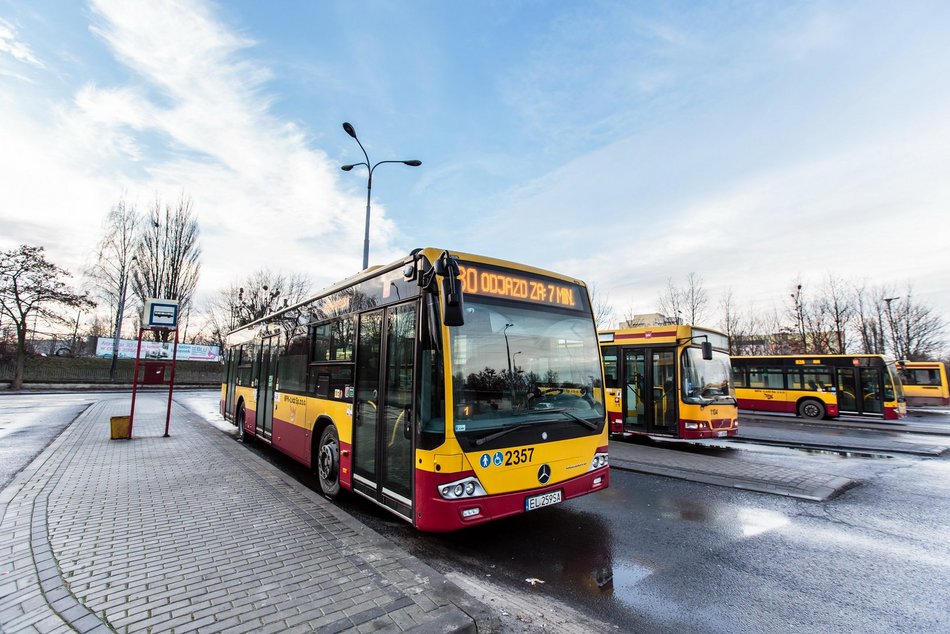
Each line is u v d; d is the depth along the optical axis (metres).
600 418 5.38
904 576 4.21
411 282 4.73
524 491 4.48
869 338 35.22
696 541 5.08
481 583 4.01
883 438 13.72
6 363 33.62
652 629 3.29
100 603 3.17
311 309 7.39
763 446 12.03
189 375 43.09
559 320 5.40
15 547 4.13
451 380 4.24
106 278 37.22
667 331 11.46
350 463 5.60
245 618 2.99
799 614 3.53
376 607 3.16
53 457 8.27
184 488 6.18
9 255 29.77
